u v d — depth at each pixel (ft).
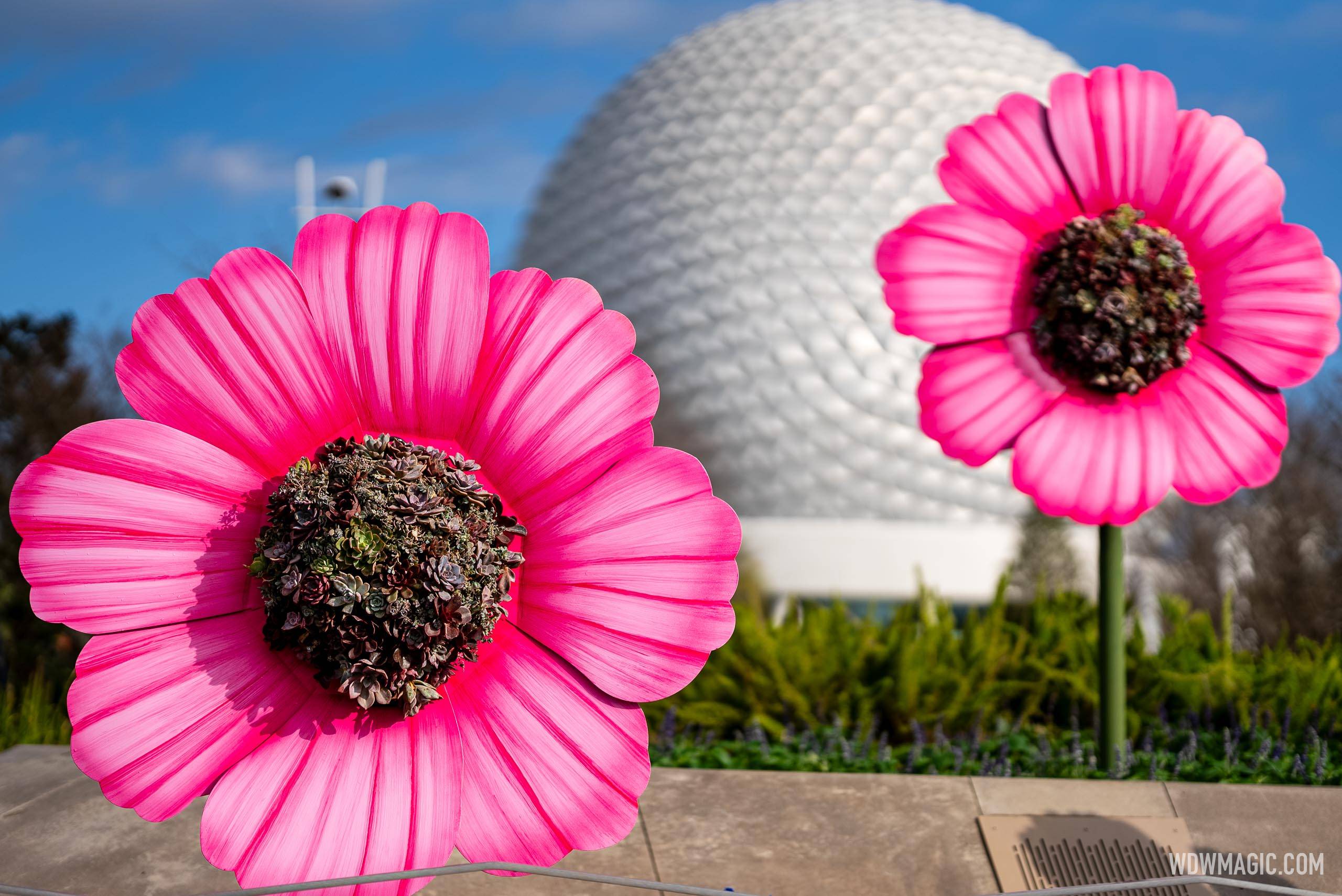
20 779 12.32
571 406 7.22
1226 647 19.40
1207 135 12.77
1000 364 12.48
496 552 6.49
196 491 6.64
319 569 5.94
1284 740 16.29
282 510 6.23
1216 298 12.57
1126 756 14.33
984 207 12.72
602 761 6.93
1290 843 11.12
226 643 6.51
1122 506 12.20
